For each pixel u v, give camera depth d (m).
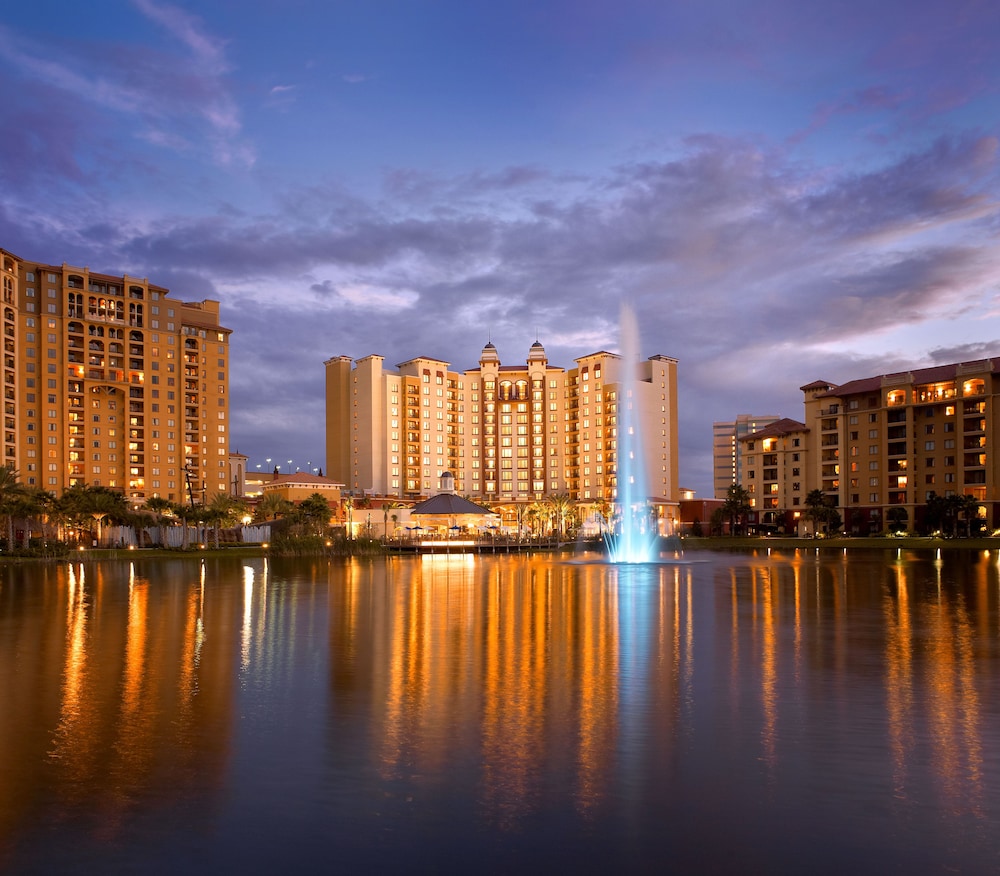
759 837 11.07
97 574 73.31
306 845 10.89
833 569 74.31
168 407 170.62
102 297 162.75
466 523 149.38
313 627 32.62
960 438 145.38
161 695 19.58
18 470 146.75
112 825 11.55
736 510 172.62
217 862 10.42
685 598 45.28
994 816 11.72
